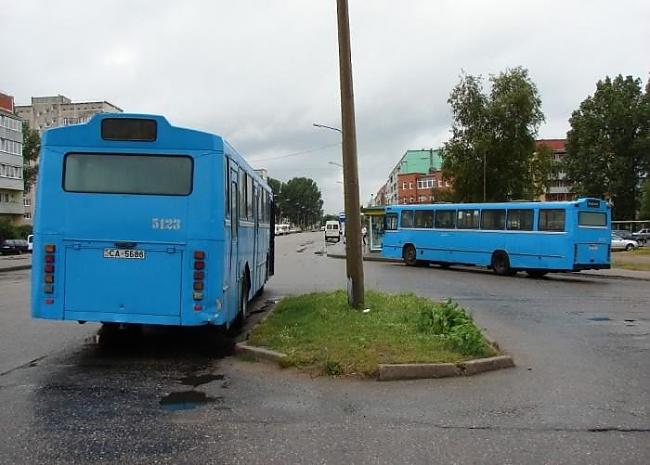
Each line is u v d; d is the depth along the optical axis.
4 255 54.25
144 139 7.89
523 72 50.62
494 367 7.52
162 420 5.40
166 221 7.84
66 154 7.90
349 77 10.77
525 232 23.42
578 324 11.50
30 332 10.17
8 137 74.94
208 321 7.83
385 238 30.66
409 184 133.25
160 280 7.84
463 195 51.53
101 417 5.47
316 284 19.36
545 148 52.84
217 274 7.90
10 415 5.50
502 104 49.06
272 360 7.71
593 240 22.20
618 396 6.36
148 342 9.26
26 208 94.81
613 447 4.79
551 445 4.83
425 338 8.23
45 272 7.84
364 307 10.78
